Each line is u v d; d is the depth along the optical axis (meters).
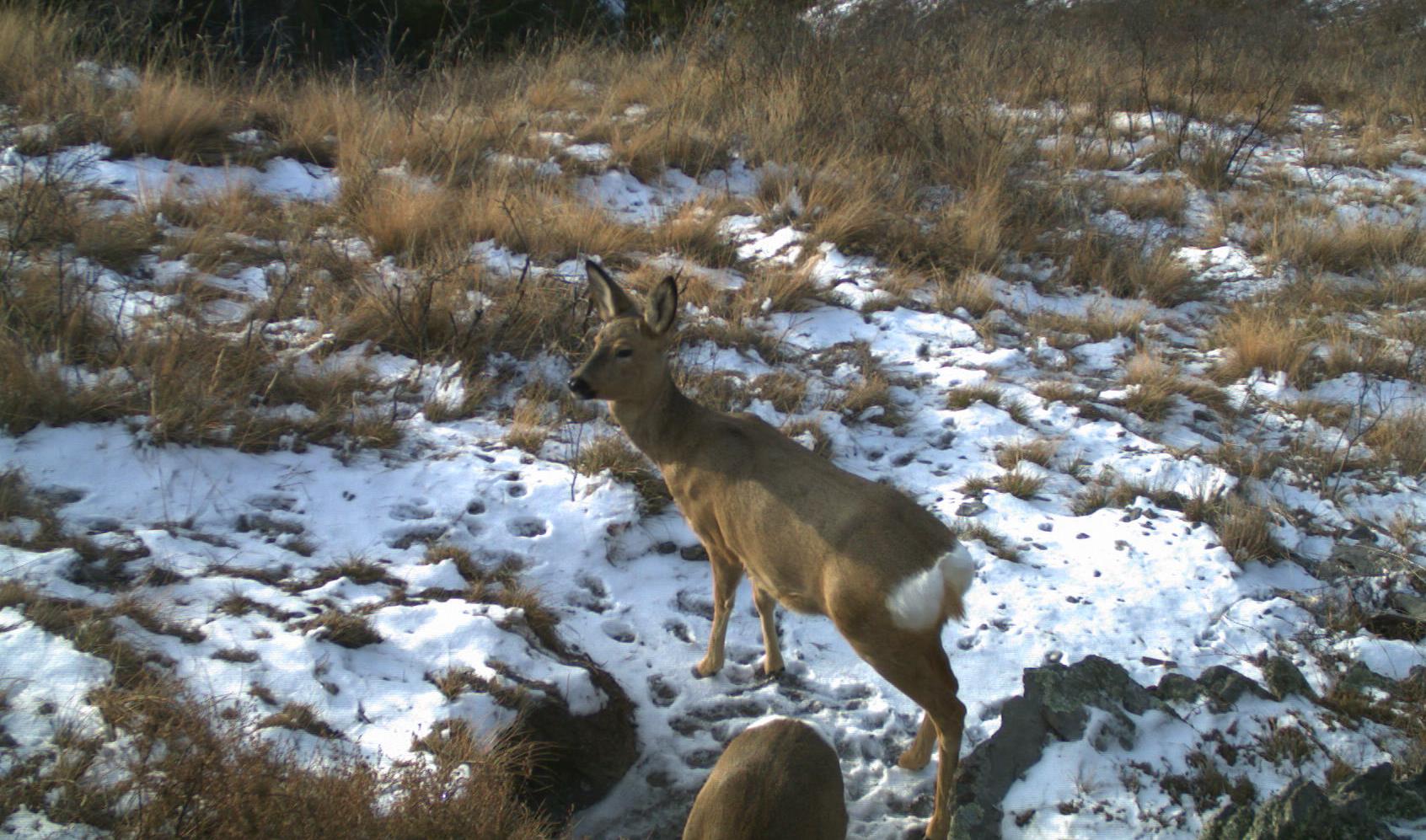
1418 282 9.42
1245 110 13.70
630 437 4.92
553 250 8.74
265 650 4.50
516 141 10.66
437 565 5.34
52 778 3.63
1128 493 6.51
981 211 9.76
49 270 6.97
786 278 8.62
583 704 4.62
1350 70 15.63
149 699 3.94
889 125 11.20
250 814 3.52
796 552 4.34
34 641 4.23
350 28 15.44
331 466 6.04
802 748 3.78
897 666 4.17
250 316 7.19
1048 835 4.07
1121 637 5.38
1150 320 8.97
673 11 16.19
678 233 9.12
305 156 10.14
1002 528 6.18
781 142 10.88
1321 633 5.46
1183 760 4.31
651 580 5.68
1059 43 15.45
